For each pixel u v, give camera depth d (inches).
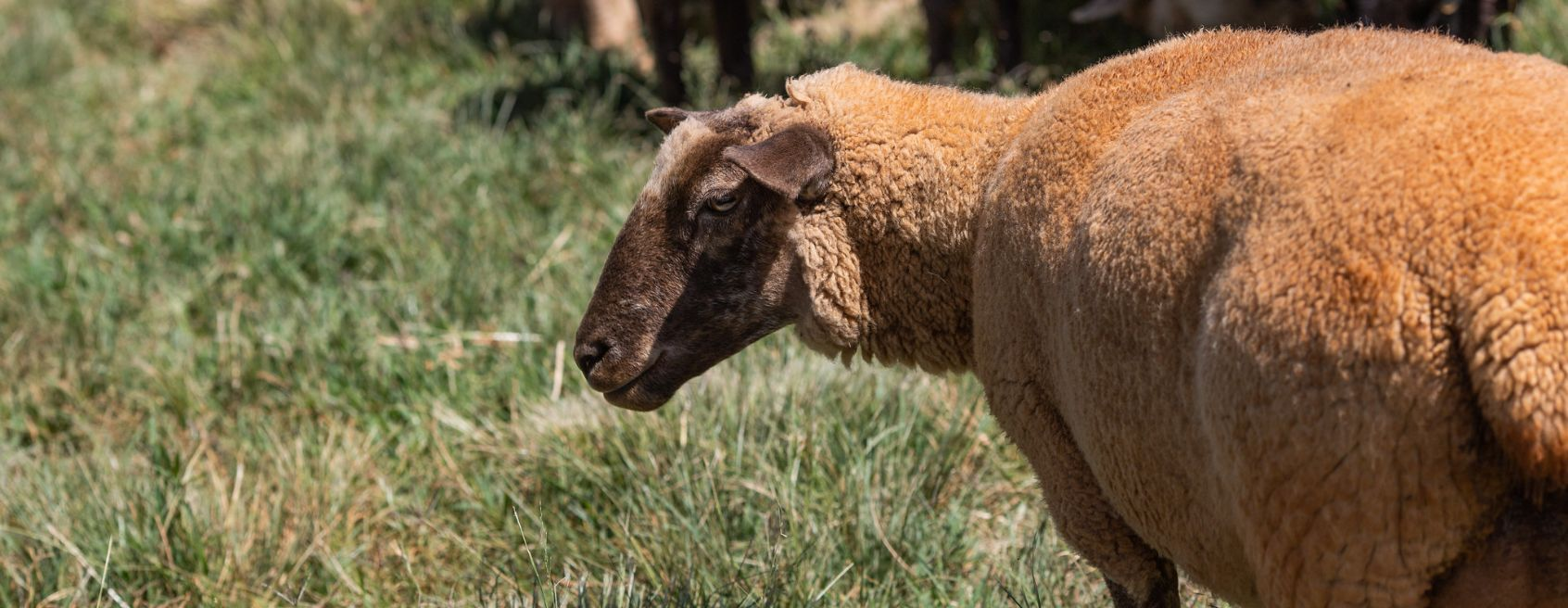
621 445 173.9
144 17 390.6
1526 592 79.7
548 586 153.6
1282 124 87.2
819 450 168.6
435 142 284.4
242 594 161.6
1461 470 78.5
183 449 192.9
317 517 171.5
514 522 169.5
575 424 182.4
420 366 206.2
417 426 193.6
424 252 243.3
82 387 215.2
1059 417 109.3
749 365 187.2
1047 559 149.2
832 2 327.9
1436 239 77.5
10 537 172.2
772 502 161.5
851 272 121.6
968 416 172.6
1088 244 96.8
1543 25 246.4
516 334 210.2
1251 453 84.8
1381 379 78.5
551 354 204.5
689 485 163.9
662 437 175.3
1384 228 79.1
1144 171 94.4
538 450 179.2
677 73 291.9
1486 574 80.6
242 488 179.6
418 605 153.4
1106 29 279.1
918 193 118.5
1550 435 73.8
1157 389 93.8
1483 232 76.3
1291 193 83.7
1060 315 101.1
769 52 312.7
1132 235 93.4
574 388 195.2
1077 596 145.6
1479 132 79.7
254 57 353.4
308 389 204.4
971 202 116.6
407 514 175.8
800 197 120.2
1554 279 74.0
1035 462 113.4
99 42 385.7
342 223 251.9
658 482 167.6
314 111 319.6
